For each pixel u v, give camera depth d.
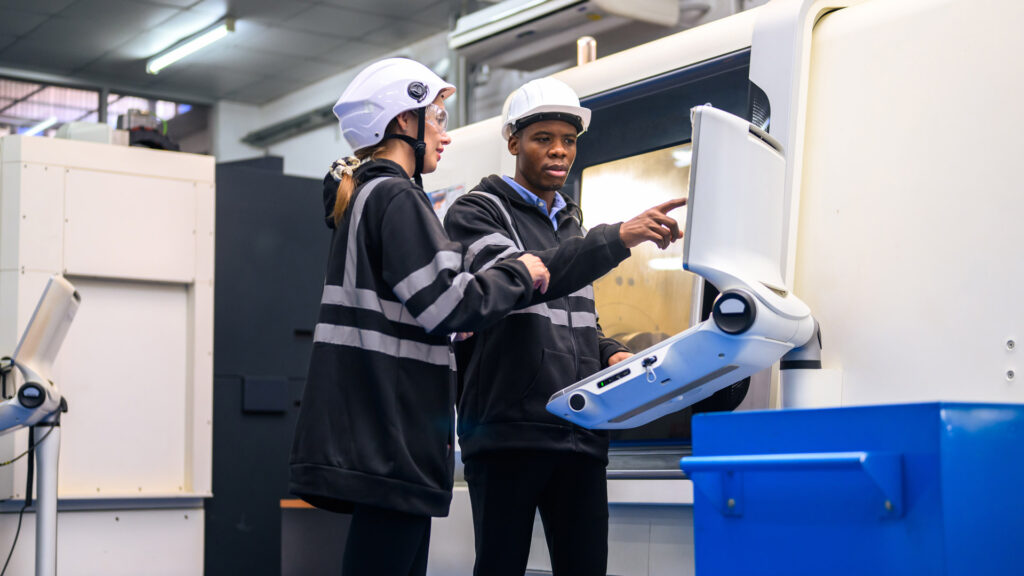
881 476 1.26
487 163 3.04
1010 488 1.30
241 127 10.48
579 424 1.87
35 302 3.79
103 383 3.95
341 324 1.75
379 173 1.81
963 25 1.90
